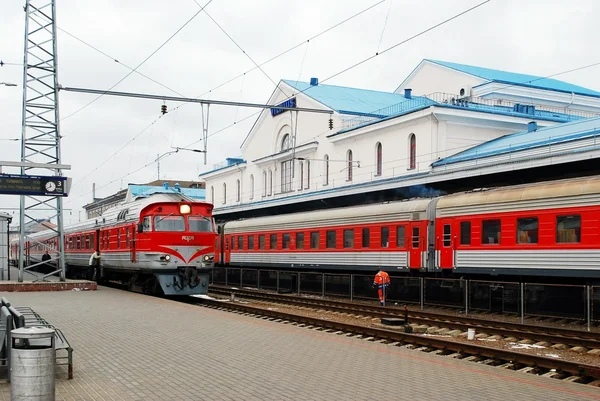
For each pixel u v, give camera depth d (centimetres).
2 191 2508
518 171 2584
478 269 2175
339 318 2128
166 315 1803
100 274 3334
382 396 882
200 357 1155
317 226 3073
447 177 2784
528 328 1727
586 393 921
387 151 3597
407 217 2497
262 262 3562
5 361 981
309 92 4450
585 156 2217
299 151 4406
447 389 927
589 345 1457
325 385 943
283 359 1141
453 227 2288
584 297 1762
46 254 4769
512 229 2058
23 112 2553
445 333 1717
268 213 4725
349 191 3388
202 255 2600
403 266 2500
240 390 907
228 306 2383
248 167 5288
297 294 3088
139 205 2722
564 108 4369
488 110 3434
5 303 1125
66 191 2623
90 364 1088
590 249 1803
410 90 4619
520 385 961
